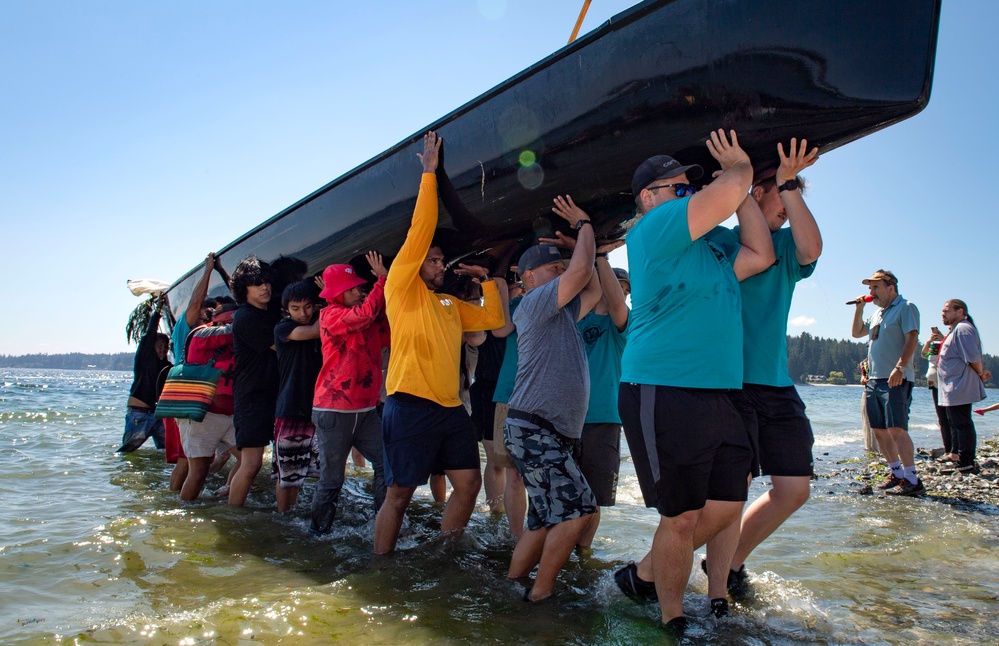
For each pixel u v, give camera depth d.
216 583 2.90
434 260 3.62
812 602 2.70
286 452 4.30
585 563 3.27
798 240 2.71
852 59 2.44
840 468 6.84
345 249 4.42
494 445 3.82
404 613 2.51
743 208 2.69
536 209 3.37
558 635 2.32
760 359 2.80
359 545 3.61
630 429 2.40
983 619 2.52
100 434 9.21
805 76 2.50
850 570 3.18
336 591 2.74
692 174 2.83
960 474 6.20
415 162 3.83
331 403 3.79
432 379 3.21
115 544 3.43
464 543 3.37
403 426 3.20
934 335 7.43
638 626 2.41
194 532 3.74
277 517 4.21
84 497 4.78
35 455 6.97
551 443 2.82
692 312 2.33
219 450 5.53
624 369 2.47
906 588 2.90
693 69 2.69
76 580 2.88
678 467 2.27
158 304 7.30
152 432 7.12
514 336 3.87
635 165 2.97
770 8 2.54
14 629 2.30
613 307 3.30
